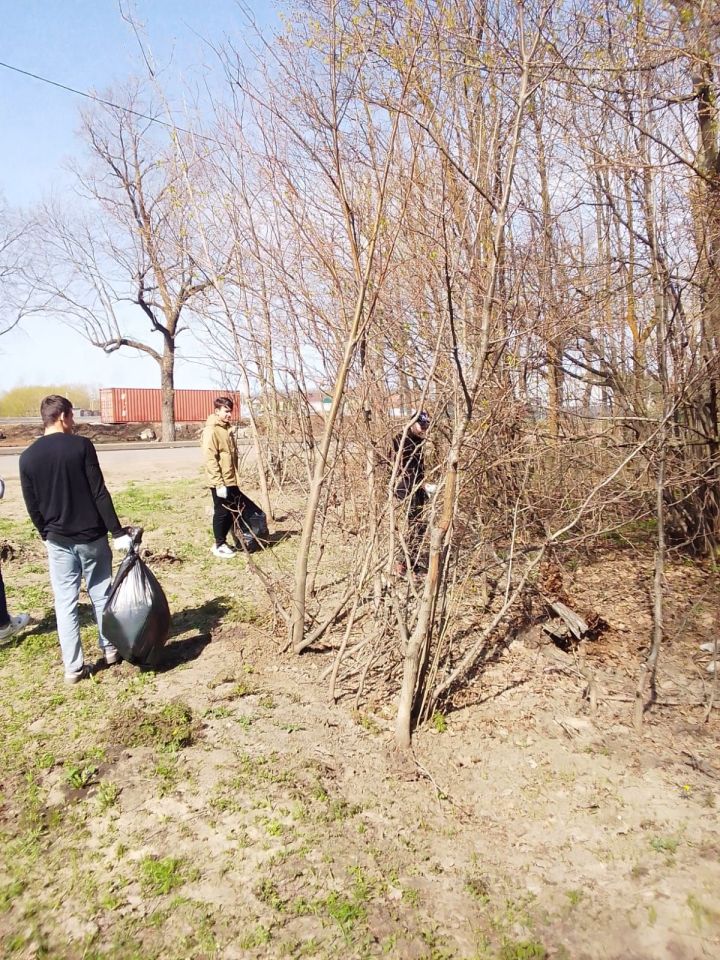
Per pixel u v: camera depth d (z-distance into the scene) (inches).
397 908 113.1
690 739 163.5
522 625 224.8
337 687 185.3
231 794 140.5
